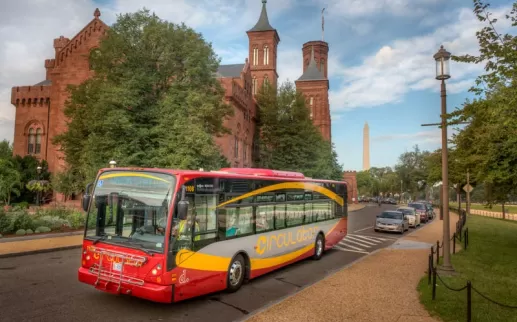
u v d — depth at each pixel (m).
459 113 9.05
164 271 6.95
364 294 8.49
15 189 31.23
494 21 7.85
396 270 11.35
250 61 70.69
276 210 11.47
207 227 8.22
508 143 13.55
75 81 39.19
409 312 7.29
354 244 18.91
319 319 6.76
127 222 7.51
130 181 7.68
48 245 14.59
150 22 23.02
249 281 10.56
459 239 19.36
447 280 9.98
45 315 6.98
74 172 28.67
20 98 46.06
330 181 16.05
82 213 21.30
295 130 43.81
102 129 21.70
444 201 11.36
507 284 9.91
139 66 22.80
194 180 7.82
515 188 17.08
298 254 12.77
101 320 6.87
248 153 45.94
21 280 9.52
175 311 7.60
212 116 24.73
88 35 39.31
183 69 24.19
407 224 26.08
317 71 74.56
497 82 7.96
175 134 21.55
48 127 45.53
